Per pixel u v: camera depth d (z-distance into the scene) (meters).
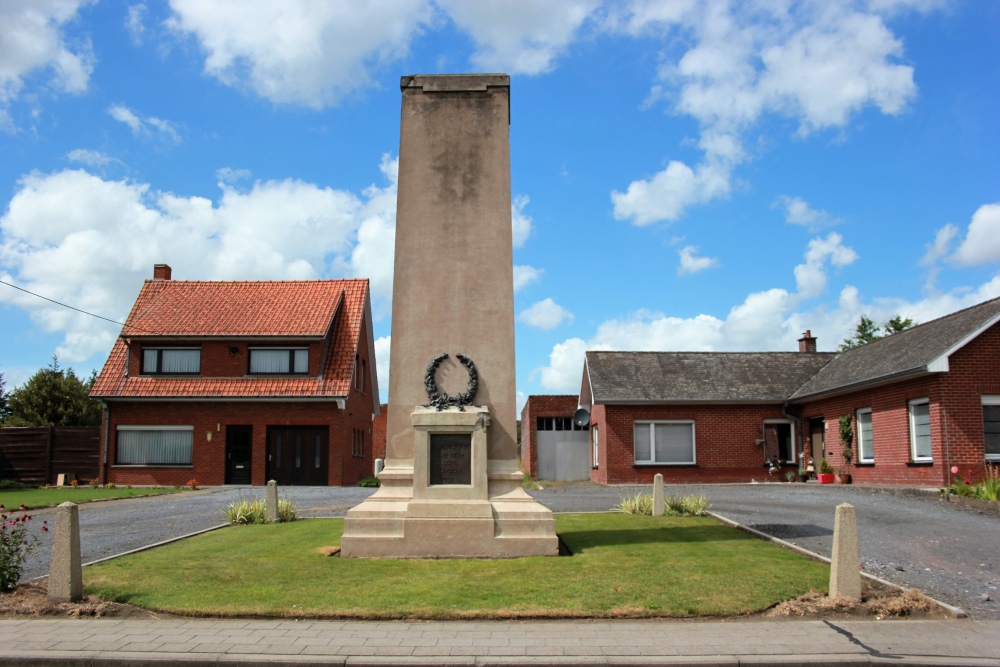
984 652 7.24
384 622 8.30
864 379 23.52
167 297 35.03
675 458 30.12
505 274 12.49
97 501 21.66
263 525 14.91
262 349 32.25
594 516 15.85
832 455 27.03
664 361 32.72
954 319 22.88
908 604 8.63
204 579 9.87
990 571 10.47
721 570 10.16
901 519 14.93
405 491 11.91
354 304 34.88
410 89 13.06
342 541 11.43
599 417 31.52
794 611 8.53
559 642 7.54
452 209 12.67
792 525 14.27
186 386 31.56
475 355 12.27
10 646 7.48
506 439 12.05
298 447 31.38
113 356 33.06
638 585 9.42
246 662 7.05
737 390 30.50
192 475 31.17
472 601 8.82
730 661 6.98
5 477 31.98
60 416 46.78
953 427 20.27
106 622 8.34
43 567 11.22
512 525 11.46
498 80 13.07
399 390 12.23
